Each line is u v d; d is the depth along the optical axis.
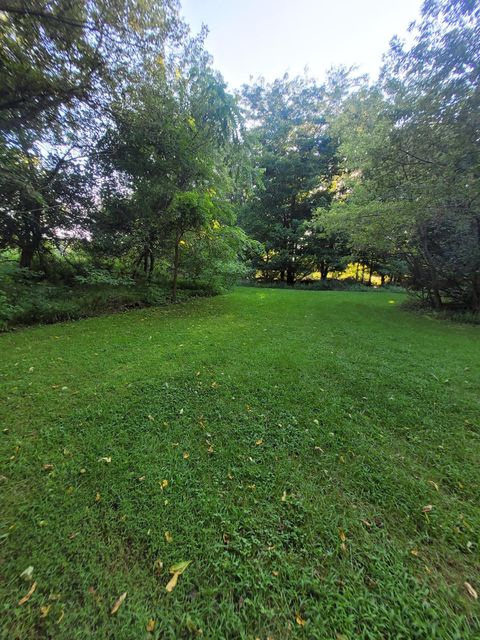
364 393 2.53
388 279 14.97
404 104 4.62
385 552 1.16
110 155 6.73
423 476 1.58
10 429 1.92
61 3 3.91
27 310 4.78
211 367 3.00
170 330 4.59
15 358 3.19
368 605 0.98
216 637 0.90
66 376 2.74
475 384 2.73
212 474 1.58
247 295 8.99
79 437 1.85
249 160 8.95
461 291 6.63
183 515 1.32
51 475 1.53
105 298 6.07
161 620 0.93
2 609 0.95
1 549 1.13
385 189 5.93
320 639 0.89
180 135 6.67
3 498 1.38
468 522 1.30
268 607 0.98
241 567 1.10
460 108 3.94
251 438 1.89
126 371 2.88
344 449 1.80
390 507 1.38
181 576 1.06
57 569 1.07
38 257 7.07
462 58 3.81
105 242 7.01
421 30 4.14
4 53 4.12
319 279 16.16
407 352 3.67
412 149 4.78
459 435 1.95
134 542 1.18
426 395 2.50
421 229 6.51
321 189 14.94
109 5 4.21
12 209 5.83
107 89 5.33
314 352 3.55
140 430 1.95
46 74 4.58
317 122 14.53
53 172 6.44
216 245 7.53
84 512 1.31
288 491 1.47
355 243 7.85
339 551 1.16
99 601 0.98
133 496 1.41
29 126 5.21
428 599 1.00
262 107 16.12
